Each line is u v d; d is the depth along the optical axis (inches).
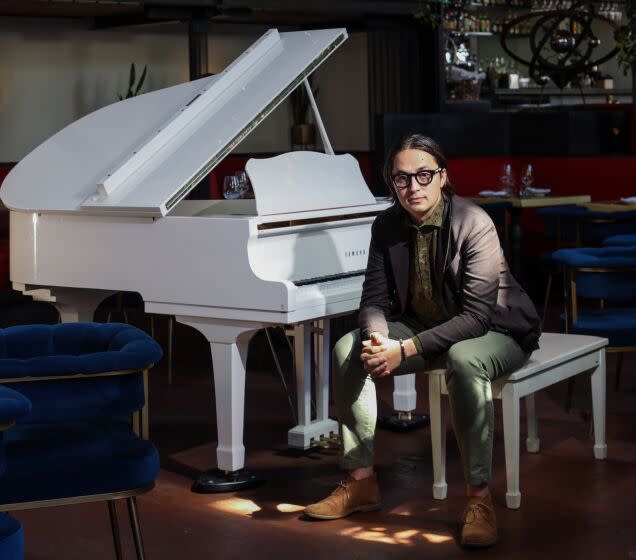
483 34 466.3
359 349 147.9
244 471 164.2
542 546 135.0
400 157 143.6
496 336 144.6
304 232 166.4
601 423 171.0
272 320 152.8
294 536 141.1
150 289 163.9
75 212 169.2
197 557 134.2
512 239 311.9
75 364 105.4
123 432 113.6
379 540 138.9
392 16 413.7
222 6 370.3
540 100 440.8
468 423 138.5
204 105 177.9
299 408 183.6
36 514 151.6
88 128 188.7
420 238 147.1
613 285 184.9
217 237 156.6
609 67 511.5
